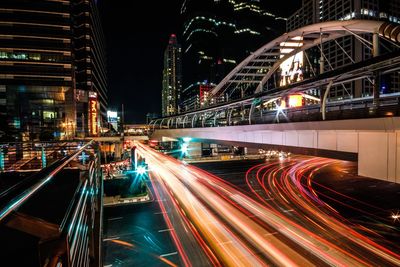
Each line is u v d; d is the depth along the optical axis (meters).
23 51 71.88
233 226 21.27
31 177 1.91
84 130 86.75
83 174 5.26
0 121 68.12
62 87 75.25
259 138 29.23
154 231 20.98
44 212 5.25
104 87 144.62
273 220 22.69
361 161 16.64
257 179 42.09
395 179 14.34
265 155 71.38
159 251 17.61
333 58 112.31
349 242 18.45
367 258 16.12
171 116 89.81
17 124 71.00
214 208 26.08
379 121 14.70
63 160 3.07
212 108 49.09
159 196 30.73
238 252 16.84
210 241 18.59
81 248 3.66
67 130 75.56
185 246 18.11
